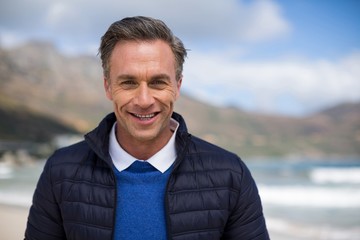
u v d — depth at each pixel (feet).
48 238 6.39
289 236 28.45
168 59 5.85
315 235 29.32
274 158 463.42
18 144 340.59
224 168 6.32
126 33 5.69
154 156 6.17
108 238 5.93
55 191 6.25
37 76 534.37
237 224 6.33
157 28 5.78
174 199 6.04
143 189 6.07
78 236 6.04
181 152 6.12
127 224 5.97
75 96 522.88
